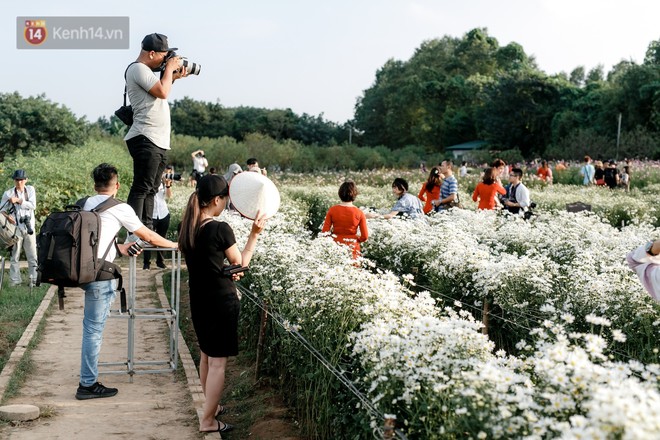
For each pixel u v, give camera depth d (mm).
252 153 46688
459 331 3752
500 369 3484
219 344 4824
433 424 3348
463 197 16984
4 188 14352
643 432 2383
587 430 2537
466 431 3111
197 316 4863
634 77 56594
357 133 98000
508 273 6270
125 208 5547
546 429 2881
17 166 14727
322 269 5426
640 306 5293
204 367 5258
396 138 94250
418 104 90938
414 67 97500
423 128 86750
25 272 11703
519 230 9766
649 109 55562
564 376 3010
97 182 5625
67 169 14750
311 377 4699
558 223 10844
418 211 10914
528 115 70875
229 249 4758
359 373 4383
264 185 4887
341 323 4789
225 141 48781
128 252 5645
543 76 71062
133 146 6172
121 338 7605
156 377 6336
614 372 3039
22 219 9898
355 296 4930
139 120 6117
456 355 3680
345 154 50375
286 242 7430
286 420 5312
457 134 84250
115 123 54469
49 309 8688
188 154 45625
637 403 2666
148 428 5125
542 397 3201
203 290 4789
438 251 8211
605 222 13258
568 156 52719
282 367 5816
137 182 6215
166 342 7480
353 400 4262
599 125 59875
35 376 6199
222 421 5422
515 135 71188
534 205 12336
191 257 4809
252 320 6895
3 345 7094
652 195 18703
